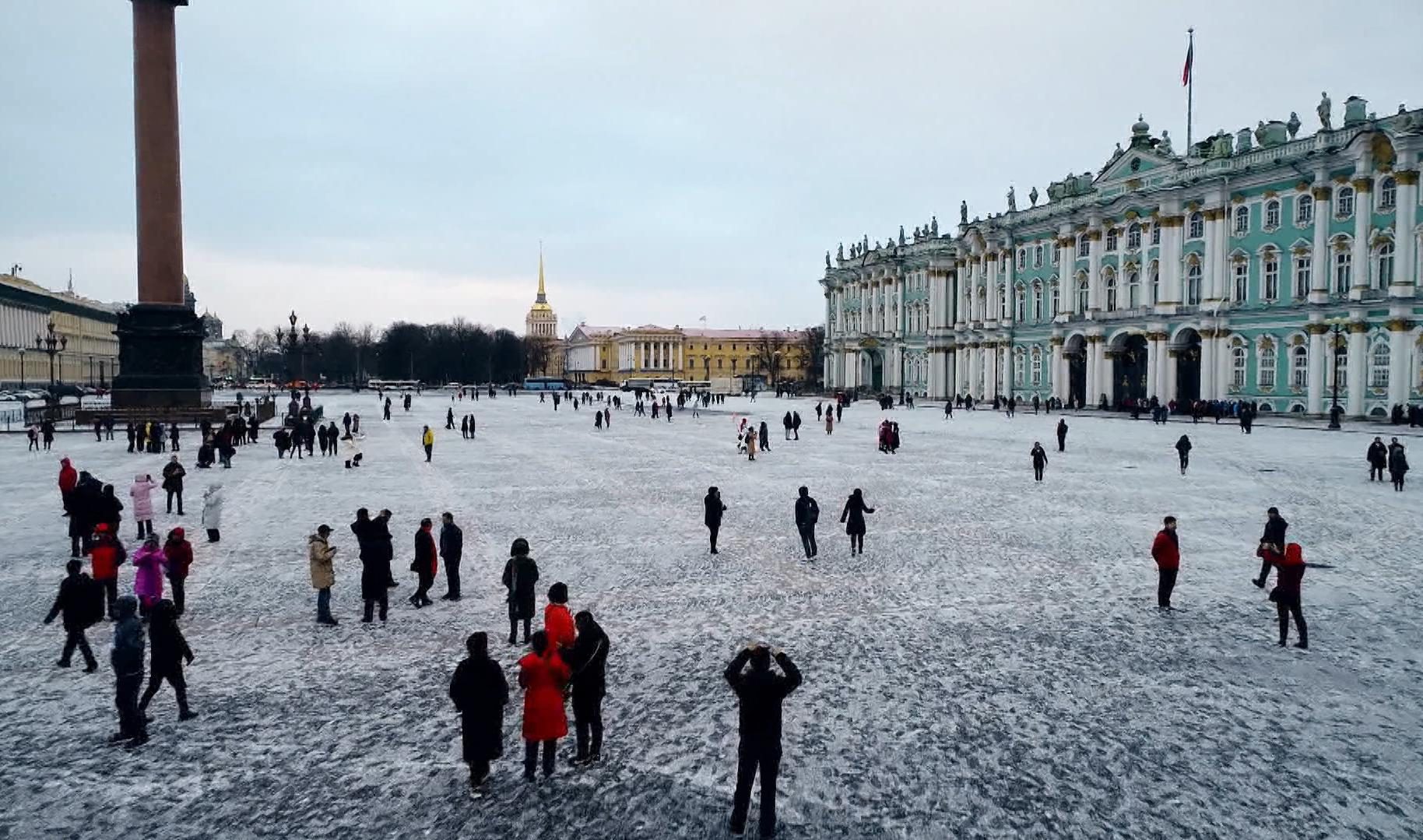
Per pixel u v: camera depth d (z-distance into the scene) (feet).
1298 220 209.97
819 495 91.76
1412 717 34.24
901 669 39.86
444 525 52.03
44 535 70.03
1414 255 185.57
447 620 47.75
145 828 26.91
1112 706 35.50
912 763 30.78
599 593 52.70
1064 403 280.72
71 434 170.81
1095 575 57.00
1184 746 31.89
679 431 193.98
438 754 31.83
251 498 89.76
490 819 27.40
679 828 26.86
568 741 32.91
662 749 32.19
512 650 42.55
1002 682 38.17
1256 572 57.36
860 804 28.04
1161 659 40.86
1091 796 28.37
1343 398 201.67
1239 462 120.47
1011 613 48.39
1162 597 48.93
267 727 33.96
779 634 44.91
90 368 566.36
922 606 49.85
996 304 311.06
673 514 80.43
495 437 175.63
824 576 56.90
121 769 30.63
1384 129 188.34
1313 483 98.94
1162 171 244.22
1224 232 226.58
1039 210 291.79
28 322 457.27
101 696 37.19
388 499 89.35
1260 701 35.88
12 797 28.71
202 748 32.22
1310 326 205.87
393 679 38.99
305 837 26.43
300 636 44.86
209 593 52.65
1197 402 210.59
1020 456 131.64
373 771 30.50
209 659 41.52
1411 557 61.62
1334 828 26.40
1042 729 33.37
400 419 239.71
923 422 219.41
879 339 389.19
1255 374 221.25
